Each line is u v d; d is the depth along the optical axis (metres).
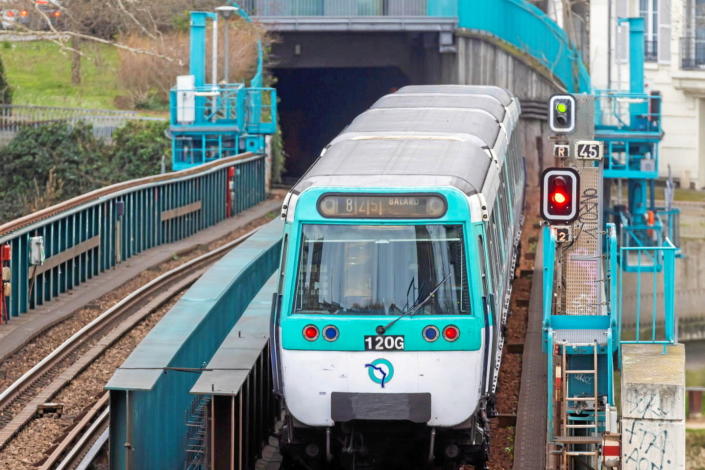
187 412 45.88
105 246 80.31
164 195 92.25
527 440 51.19
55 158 112.94
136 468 40.06
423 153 48.28
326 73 166.00
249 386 45.88
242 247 68.25
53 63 162.75
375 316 43.06
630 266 105.38
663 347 46.38
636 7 147.62
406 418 42.81
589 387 51.72
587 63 153.50
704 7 148.88
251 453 46.91
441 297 43.34
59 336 62.69
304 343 43.25
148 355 43.66
